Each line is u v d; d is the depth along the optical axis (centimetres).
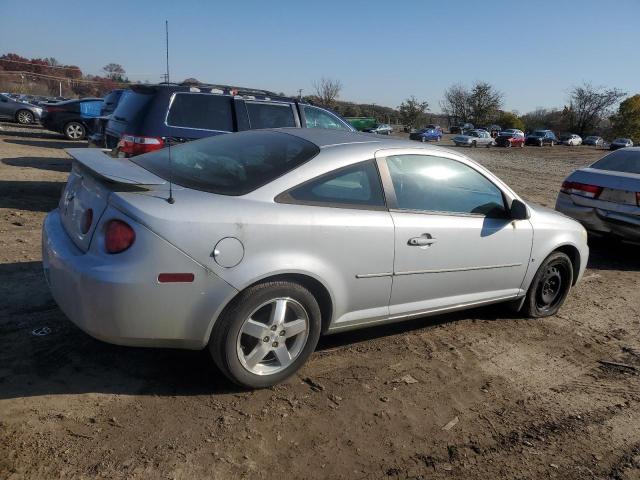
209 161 348
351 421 303
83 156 340
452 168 399
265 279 304
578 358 413
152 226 272
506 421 319
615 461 291
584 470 281
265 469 258
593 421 327
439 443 292
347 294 340
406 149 377
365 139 378
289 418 299
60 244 306
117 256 273
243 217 294
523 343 430
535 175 2009
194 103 701
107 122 807
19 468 239
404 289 368
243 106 727
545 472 277
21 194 820
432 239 371
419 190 377
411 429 302
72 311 287
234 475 251
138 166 351
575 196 729
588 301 550
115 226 276
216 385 322
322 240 319
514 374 378
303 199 321
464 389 351
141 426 278
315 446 279
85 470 243
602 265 700
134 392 307
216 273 286
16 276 457
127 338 280
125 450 259
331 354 381
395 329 435
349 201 338
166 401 302
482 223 405
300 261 310
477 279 412
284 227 304
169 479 244
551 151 4572
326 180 332
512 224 426
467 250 395
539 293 478
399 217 357
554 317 495
